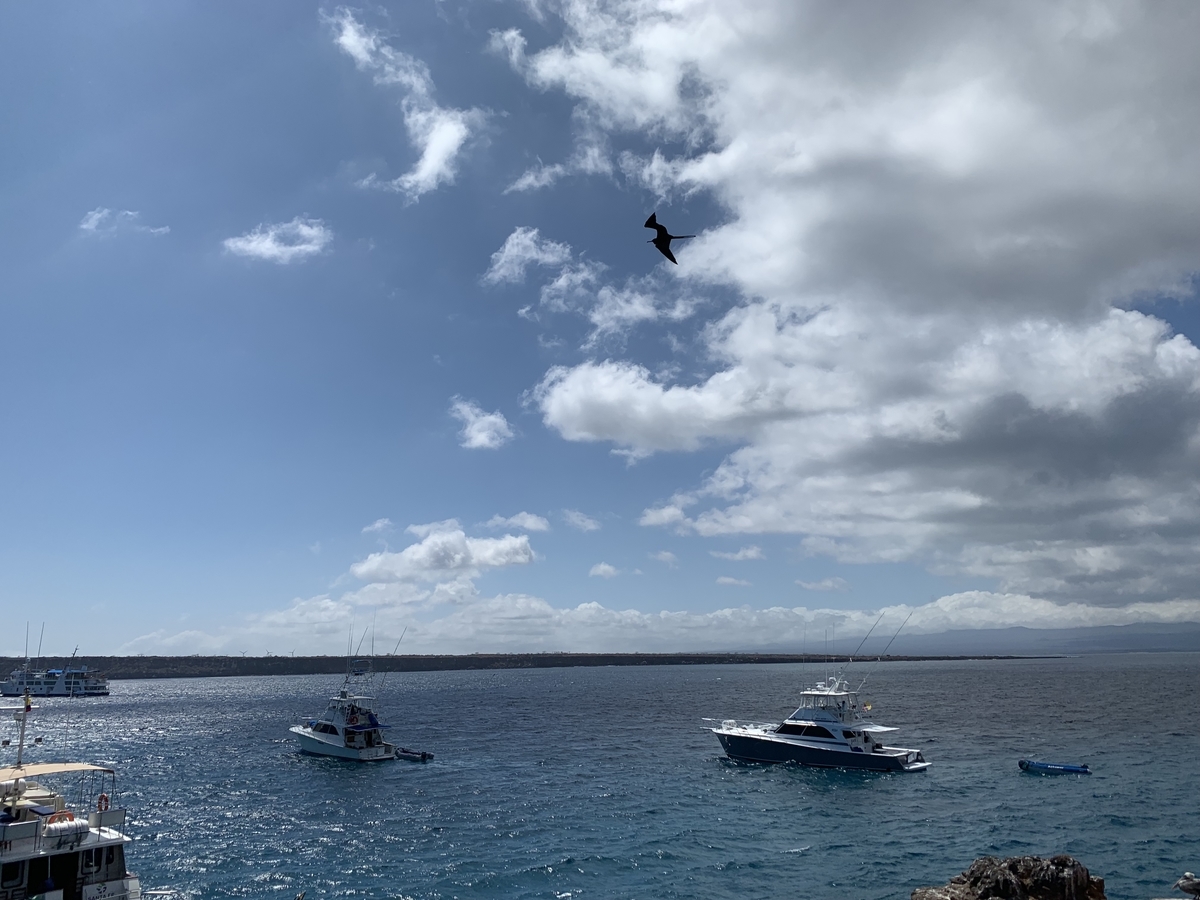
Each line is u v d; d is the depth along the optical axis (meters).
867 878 43.03
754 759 79.12
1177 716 118.81
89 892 30.92
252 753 94.44
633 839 50.69
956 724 112.31
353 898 40.22
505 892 41.03
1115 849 47.44
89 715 175.75
